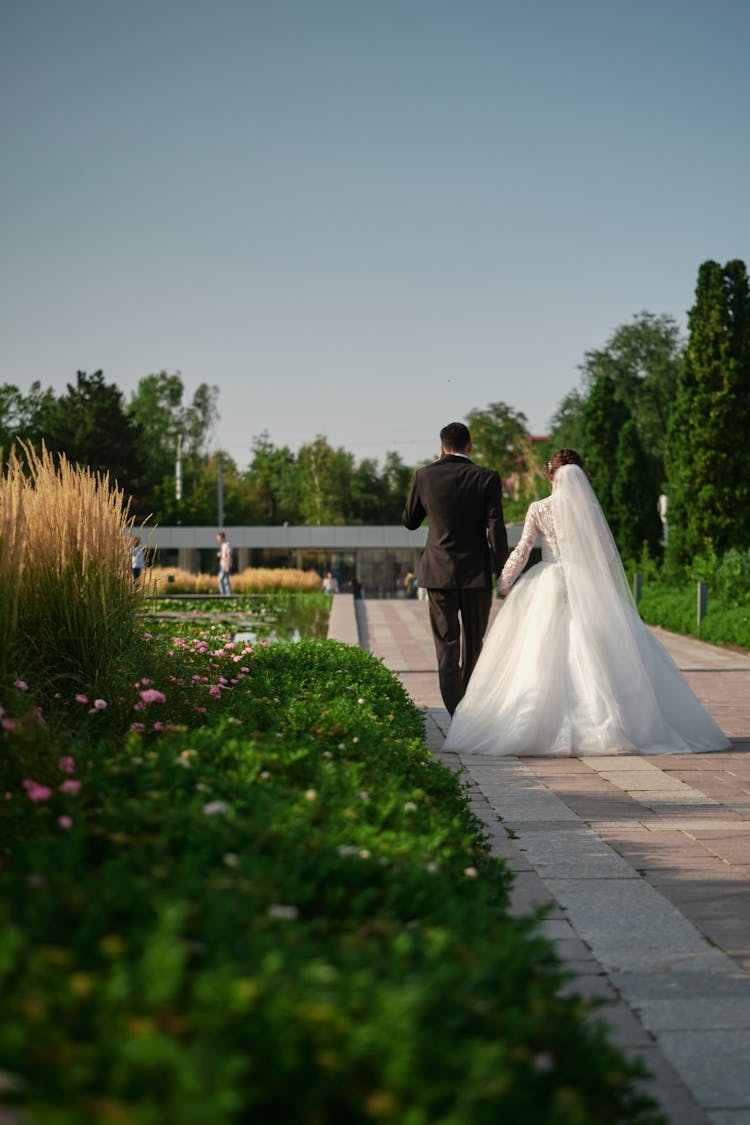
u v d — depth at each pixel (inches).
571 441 2172.7
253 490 3843.5
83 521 220.8
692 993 119.3
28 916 74.4
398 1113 56.7
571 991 119.4
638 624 291.7
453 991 70.2
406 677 460.8
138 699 203.2
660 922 144.0
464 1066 61.2
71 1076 53.8
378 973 72.3
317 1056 59.6
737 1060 102.3
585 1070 71.1
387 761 176.2
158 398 3341.5
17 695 168.7
